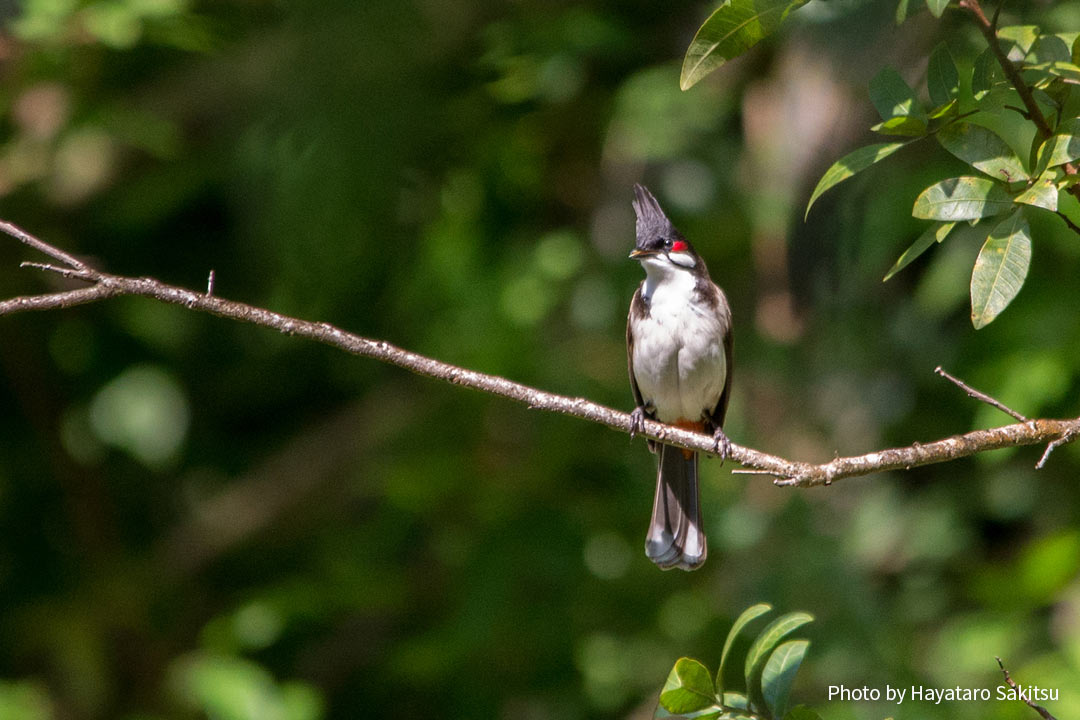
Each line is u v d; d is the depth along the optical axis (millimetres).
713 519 10578
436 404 11305
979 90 5129
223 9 10398
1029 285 9898
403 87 6500
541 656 10797
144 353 12203
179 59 10727
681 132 10820
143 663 11828
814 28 8047
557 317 11664
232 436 13000
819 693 10164
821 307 10594
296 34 6480
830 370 10812
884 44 8023
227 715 9930
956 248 9938
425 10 6664
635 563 10922
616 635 11070
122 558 12234
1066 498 11609
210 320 12305
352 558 11375
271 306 11258
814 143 9844
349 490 12258
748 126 10695
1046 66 5105
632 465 10812
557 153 12062
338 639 12062
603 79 11406
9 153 10836
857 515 11445
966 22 7988
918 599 11562
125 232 12094
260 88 8273
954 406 10883
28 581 12430
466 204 11281
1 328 11773
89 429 12312
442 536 10820
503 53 10016
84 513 12148
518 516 10414
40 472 12734
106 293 5594
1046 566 10273
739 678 10320
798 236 10273
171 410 12055
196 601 12375
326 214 7809
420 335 11469
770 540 10453
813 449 10914
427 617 11602
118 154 11344
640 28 11281
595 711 11000
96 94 10734
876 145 5141
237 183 9648
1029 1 8023
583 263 11562
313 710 10125
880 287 10836
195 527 12211
